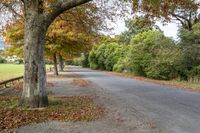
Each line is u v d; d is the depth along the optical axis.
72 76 34.06
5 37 27.02
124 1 12.71
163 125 7.88
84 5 14.12
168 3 12.67
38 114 9.21
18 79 23.34
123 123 8.15
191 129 7.42
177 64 26.61
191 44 25.56
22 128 7.50
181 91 16.92
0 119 8.43
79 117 8.91
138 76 33.94
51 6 10.38
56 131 7.22
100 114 9.48
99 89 18.16
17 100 11.99
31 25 10.23
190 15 28.75
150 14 14.05
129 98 13.67
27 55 10.31
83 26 16.09
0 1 12.48
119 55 52.53
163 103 12.01
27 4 10.30
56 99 12.18
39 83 10.39
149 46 31.89
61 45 29.98
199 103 11.96
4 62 104.12
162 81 25.73
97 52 60.56
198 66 24.83
